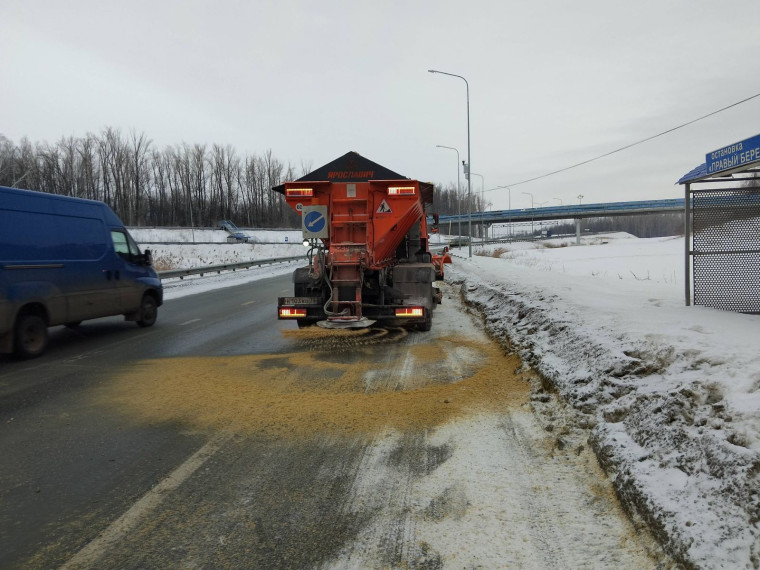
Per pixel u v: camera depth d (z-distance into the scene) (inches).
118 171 3361.2
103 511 132.7
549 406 198.4
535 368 247.8
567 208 3447.3
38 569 108.8
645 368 187.2
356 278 353.1
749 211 303.1
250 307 569.3
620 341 224.2
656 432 141.4
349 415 200.7
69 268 347.6
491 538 116.6
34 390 245.0
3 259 296.4
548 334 288.5
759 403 131.5
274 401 220.1
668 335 218.1
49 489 145.0
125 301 404.2
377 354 313.3
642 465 131.2
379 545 115.4
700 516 104.7
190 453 168.4
